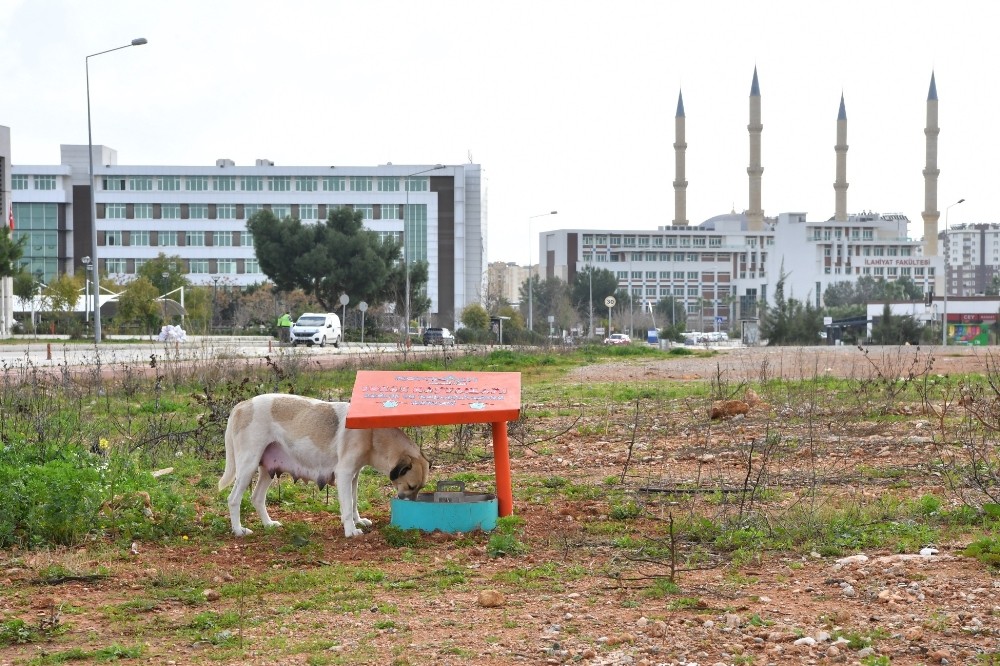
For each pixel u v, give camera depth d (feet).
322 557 28.07
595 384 82.53
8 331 216.74
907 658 19.07
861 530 29.30
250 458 30.94
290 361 90.84
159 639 21.17
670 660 19.20
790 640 20.13
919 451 43.68
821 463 41.78
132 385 73.56
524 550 28.14
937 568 25.05
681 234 562.25
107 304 250.98
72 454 35.17
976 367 95.09
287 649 20.20
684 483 38.29
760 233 569.64
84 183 396.16
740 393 67.31
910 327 231.09
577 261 542.98
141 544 29.73
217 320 267.59
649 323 347.36
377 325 248.11
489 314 251.80
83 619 22.52
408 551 28.32
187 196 395.34
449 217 406.82
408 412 30.40
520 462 44.29
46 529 29.55
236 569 26.81
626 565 26.45
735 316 502.79
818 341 231.71
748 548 27.78
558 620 21.80
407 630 21.30
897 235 597.52
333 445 30.89
